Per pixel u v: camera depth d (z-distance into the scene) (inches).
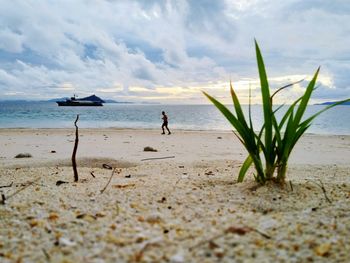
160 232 77.6
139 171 221.9
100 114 2898.6
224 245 67.8
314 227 80.0
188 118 2295.8
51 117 2172.7
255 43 117.6
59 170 223.6
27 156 344.8
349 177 175.9
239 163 276.1
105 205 104.4
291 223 83.4
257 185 129.8
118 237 74.1
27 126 1246.9
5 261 63.2
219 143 564.7
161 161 299.9
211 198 115.0
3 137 657.6
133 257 62.7
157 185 139.9
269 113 123.0
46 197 116.6
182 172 211.8
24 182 168.7
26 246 71.1
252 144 129.0
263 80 120.4
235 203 108.6
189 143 560.4
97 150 434.3
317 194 119.6
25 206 103.1
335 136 768.3
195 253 64.2
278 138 125.4
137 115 2758.4
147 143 553.6
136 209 99.9
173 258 61.2
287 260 61.5
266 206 104.9
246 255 63.3
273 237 72.9
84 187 138.2
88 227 82.1
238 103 125.9
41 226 83.7
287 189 124.0
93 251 66.7
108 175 199.9
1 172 211.9
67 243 71.1
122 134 776.3
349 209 97.7
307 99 116.4
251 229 77.0
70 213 95.0
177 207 103.2
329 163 297.6
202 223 84.7
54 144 520.7
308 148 491.2
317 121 1838.1
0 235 78.2
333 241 70.7
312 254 64.3
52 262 62.3
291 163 282.0
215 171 217.2
